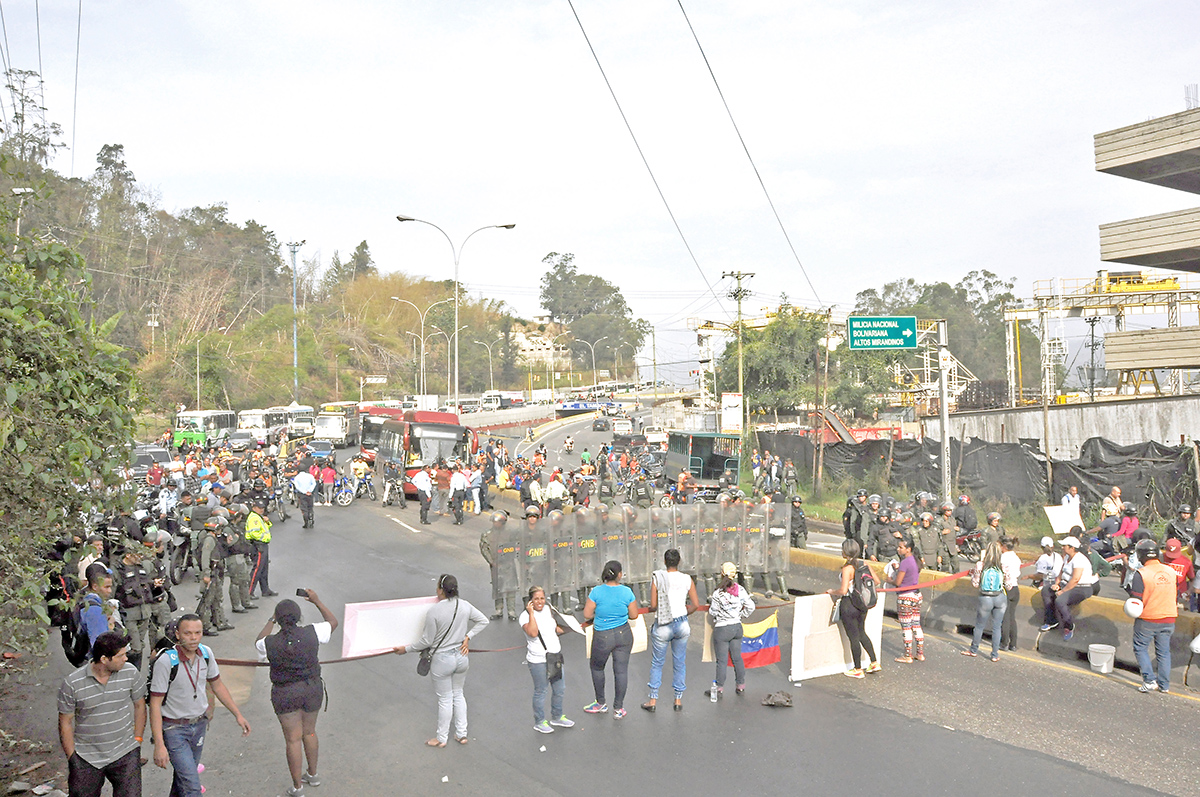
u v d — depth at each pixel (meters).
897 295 109.56
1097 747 8.55
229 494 18.89
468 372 156.12
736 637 10.04
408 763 8.06
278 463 31.75
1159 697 10.12
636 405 117.62
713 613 10.04
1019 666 11.40
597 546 14.60
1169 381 43.31
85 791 5.75
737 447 42.41
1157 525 18.44
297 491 23.50
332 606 14.53
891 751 8.41
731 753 8.34
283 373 98.06
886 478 29.78
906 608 11.60
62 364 6.82
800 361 55.06
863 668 11.05
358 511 27.58
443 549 20.33
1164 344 19.88
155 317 88.94
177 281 104.62
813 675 10.73
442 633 8.37
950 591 13.83
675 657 9.61
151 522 16.08
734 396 41.09
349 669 11.20
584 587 14.44
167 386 76.38
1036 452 23.06
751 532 15.93
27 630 8.33
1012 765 8.09
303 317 112.25
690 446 33.59
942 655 11.95
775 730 8.97
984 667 11.34
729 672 11.17
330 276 177.12
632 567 14.95
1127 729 9.05
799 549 16.70
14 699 9.63
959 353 99.06
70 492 6.97
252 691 10.23
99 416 7.30
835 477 33.78
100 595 8.26
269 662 7.31
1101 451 21.25
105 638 5.80
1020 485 23.25
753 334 58.34
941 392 20.23
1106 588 14.91
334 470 29.52
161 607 10.35
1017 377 49.47
